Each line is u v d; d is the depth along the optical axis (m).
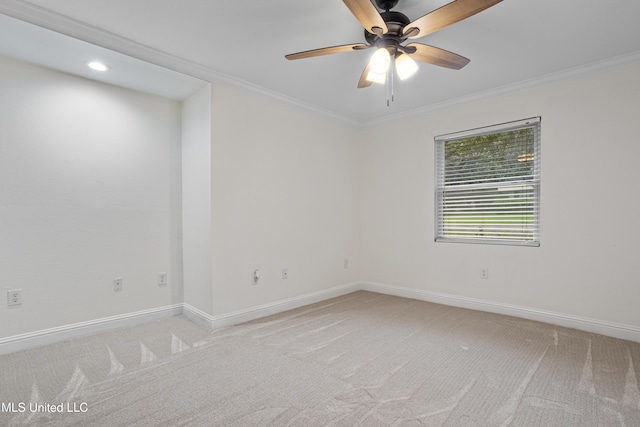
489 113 3.31
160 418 1.63
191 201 3.17
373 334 2.76
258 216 3.24
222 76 2.87
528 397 1.81
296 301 3.58
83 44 2.22
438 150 3.74
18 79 2.44
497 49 2.44
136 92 3.04
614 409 1.69
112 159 2.90
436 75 2.89
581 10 1.95
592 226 2.77
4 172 2.39
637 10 1.95
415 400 1.79
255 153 3.22
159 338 2.67
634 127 2.58
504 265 3.25
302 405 1.74
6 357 2.31
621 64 2.60
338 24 2.11
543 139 3.00
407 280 3.99
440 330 2.85
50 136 2.58
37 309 2.52
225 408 1.72
